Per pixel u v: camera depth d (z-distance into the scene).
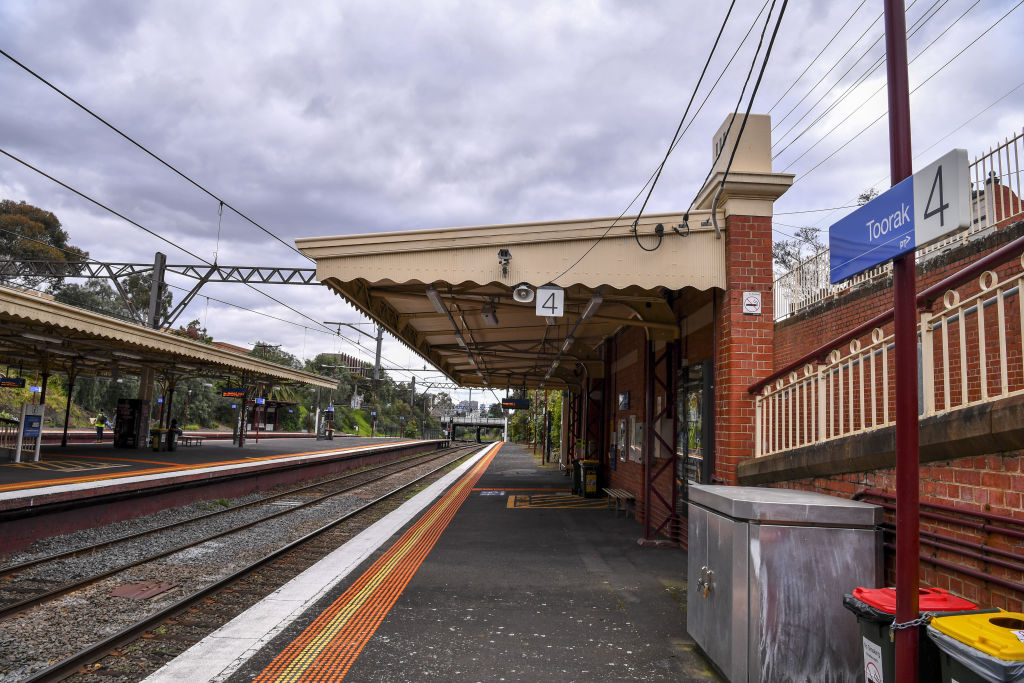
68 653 5.14
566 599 6.26
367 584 6.72
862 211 3.20
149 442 24.67
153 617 5.67
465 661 4.55
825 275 7.92
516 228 8.18
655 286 7.86
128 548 9.74
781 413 6.37
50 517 10.43
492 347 18.23
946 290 3.76
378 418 93.25
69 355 20.67
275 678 4.18
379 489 19.75
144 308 53.50
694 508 4.90
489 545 9.10
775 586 3.89
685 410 9.66
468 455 44.41
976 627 2.65
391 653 4.68
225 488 16.59
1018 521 3.08
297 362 84.56
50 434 28.23
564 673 4.36
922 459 3.86
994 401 3.27
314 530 11.27
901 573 2.85
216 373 27.83
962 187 2.45
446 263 8.25
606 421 17.48
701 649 4.69
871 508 3.97
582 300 10.26
